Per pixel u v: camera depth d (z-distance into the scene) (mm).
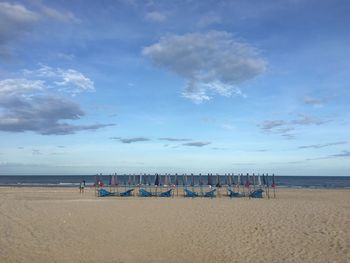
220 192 40812
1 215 18719
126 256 11289
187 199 29984
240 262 10680
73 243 12875
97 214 19469
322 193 39062
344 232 14367
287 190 45125
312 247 12227
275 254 11461
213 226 16047
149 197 32781
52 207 22422
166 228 15625
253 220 17500
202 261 10820
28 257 11031
